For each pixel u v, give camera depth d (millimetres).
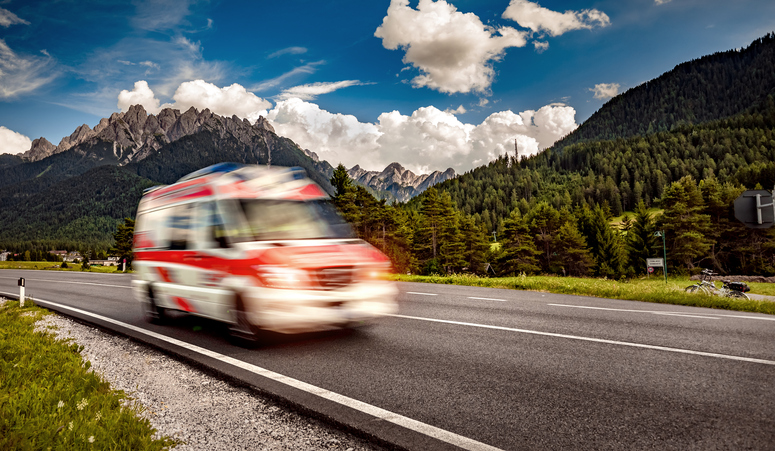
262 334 5664
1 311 9906
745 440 2947
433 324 7301
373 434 3121
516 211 75438
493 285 15953
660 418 3334
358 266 5898
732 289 12539
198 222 6848
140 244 8883
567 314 8438
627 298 12000
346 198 57938
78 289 15914
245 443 3041
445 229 73562
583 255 73062
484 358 5125
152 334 6949
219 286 6195
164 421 3449
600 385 4121
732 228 67625
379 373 4586
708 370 4562
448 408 3598
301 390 4090
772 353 5270
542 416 3406
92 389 4152
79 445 2945
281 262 5512
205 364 5031
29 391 3914
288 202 6648
